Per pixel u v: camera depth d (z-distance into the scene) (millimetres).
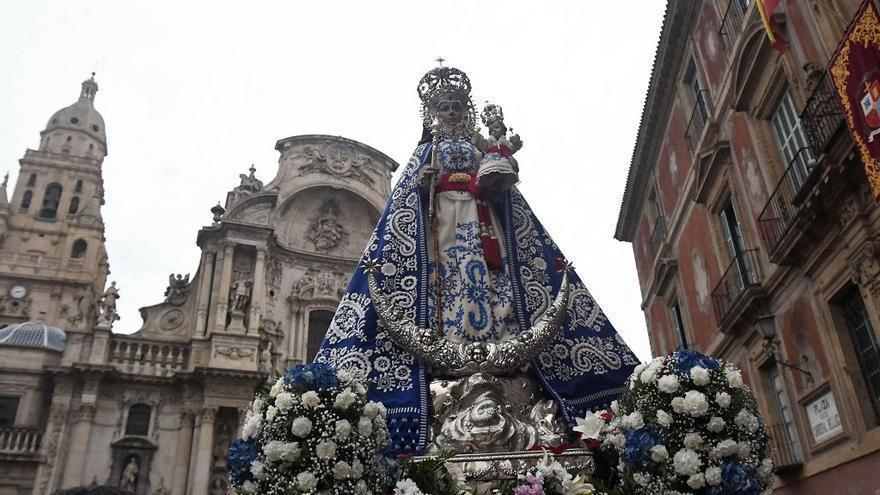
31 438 22734
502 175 4723
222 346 24906
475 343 4172
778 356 12469
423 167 4949
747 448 3207
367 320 4258
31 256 41656
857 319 10133
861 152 8031
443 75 5621
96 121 49281
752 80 12711
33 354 24641
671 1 16750
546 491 3236
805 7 10609
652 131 20203
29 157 45562
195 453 22781
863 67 7762
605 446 3477
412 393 3910
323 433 3139
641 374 3482
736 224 14766
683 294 18406
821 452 11086
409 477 3326
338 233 30234
